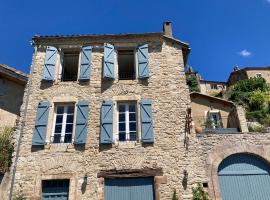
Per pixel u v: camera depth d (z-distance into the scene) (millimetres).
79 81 12812
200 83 38250
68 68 15492
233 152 11336
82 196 10344
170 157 11102
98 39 14031
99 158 11008
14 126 12406
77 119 11711
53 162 10945
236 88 31531
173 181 10648
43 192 10625
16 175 10719
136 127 11891
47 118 11797
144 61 13297
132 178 10805
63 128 11836
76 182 10578
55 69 13164
